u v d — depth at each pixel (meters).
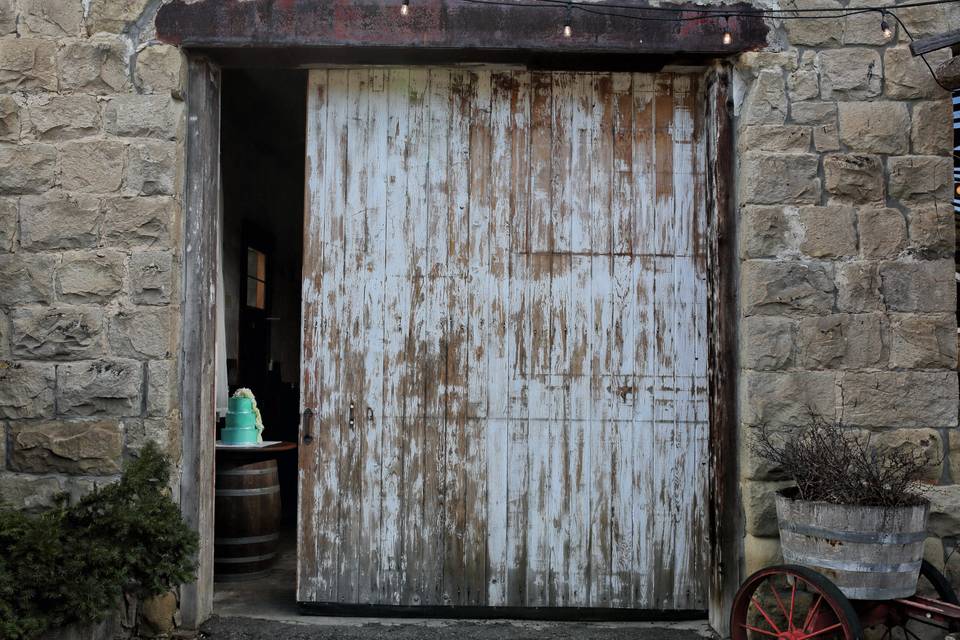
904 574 2.91
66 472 3.44
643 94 3.83
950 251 3.49
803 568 2.93
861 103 3.53
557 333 3.78
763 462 3.43
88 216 3.48
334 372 3.79
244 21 3.54
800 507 3.00
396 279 3.80
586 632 3.59
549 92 3.84
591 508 3.74
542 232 3.80
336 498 3.77
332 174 3.83
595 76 3.83
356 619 3.74
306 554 3.77
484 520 3.75
